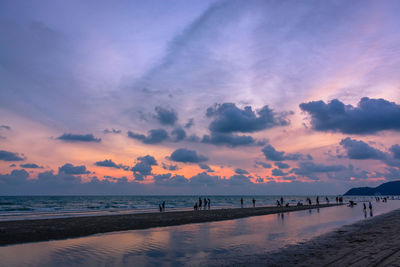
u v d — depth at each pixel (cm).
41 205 7588
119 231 1941
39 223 2359
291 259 1037
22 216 3381
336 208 5153
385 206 6000
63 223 2364
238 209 4931
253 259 1063
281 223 2484
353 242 1369
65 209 5559
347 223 2423
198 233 1852
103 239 1593
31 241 1508
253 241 1510
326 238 1558
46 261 1070
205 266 981
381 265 873
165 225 2327
